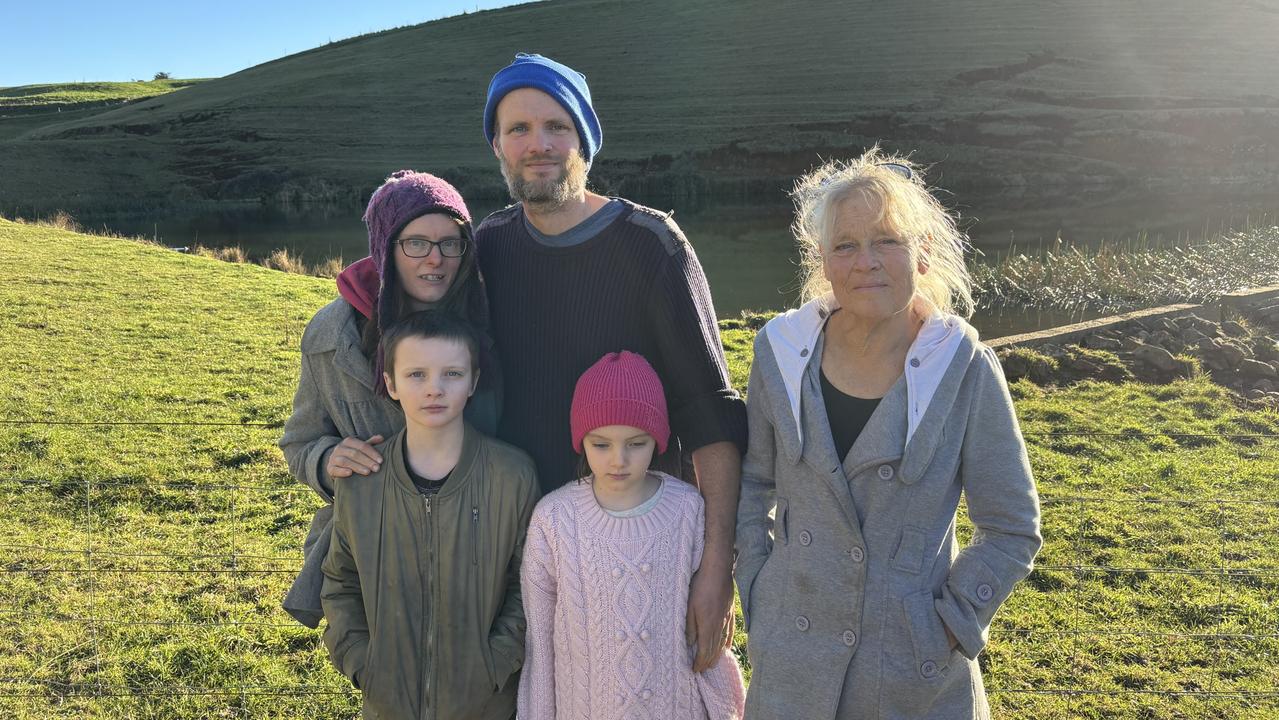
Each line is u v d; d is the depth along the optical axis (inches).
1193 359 324.2
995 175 1833.2
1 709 127.4
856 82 2481.5
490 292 92.6
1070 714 129.5
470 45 3228.3
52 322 384.5
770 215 1483.8
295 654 141.9
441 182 87.1
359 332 88.9
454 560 83.0
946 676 74.7
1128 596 162.7
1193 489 216.2
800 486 78.5
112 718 126.0
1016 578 74.6
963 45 2662.4
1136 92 2234.3
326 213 1702.8
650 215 88.5
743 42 2910.9
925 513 74.5
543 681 84.1
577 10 3476.9
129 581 165.5
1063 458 238.7
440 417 80.4
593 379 82.4
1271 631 150.6
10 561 172.6
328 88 2901.1
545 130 84.5
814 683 76.3
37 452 231.9
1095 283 569.0
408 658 84.0
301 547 181.5
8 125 2957.7
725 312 610.5
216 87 3179.1
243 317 414.3
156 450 235.9
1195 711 129.7
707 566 84.0
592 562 82.1
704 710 86.7
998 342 348.2
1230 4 2886.3
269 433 252.4
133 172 2196.1
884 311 73.4
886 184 73.9
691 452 86.9
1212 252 644.1
